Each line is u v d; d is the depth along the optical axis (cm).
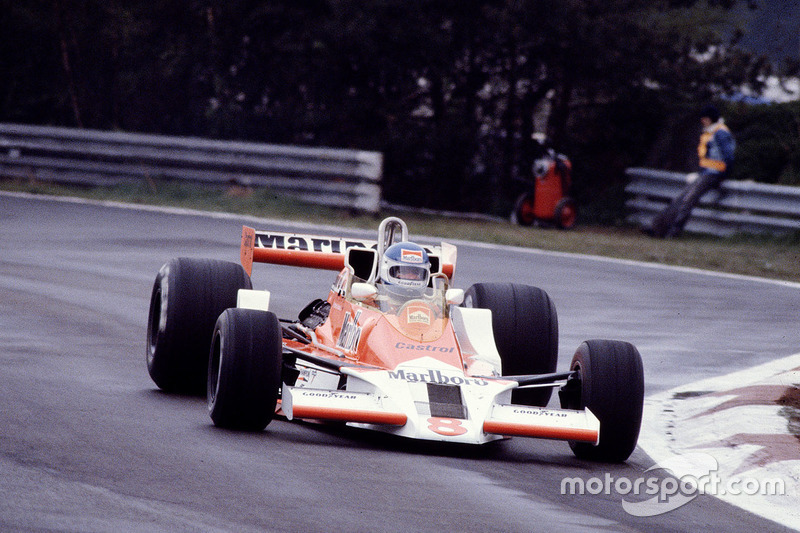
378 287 2797
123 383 2991
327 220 7244
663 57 8369
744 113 9006
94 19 9056
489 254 6219
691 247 7038
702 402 3109
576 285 5331
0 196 7512
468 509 1978
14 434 2236
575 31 8000
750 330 4428
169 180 8156
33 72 9231
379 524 1827
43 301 4206
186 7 8738
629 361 2528
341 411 2311
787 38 8675
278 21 8506
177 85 9162
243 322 2445
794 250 7031
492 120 8831
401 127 8481
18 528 1650
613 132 9225
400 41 8012
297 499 1936
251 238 3206
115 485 1927
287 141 9012
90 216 6819
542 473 2384
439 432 2294
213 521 1764
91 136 8194
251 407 2419
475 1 8138
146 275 4956
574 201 8162
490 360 2777
